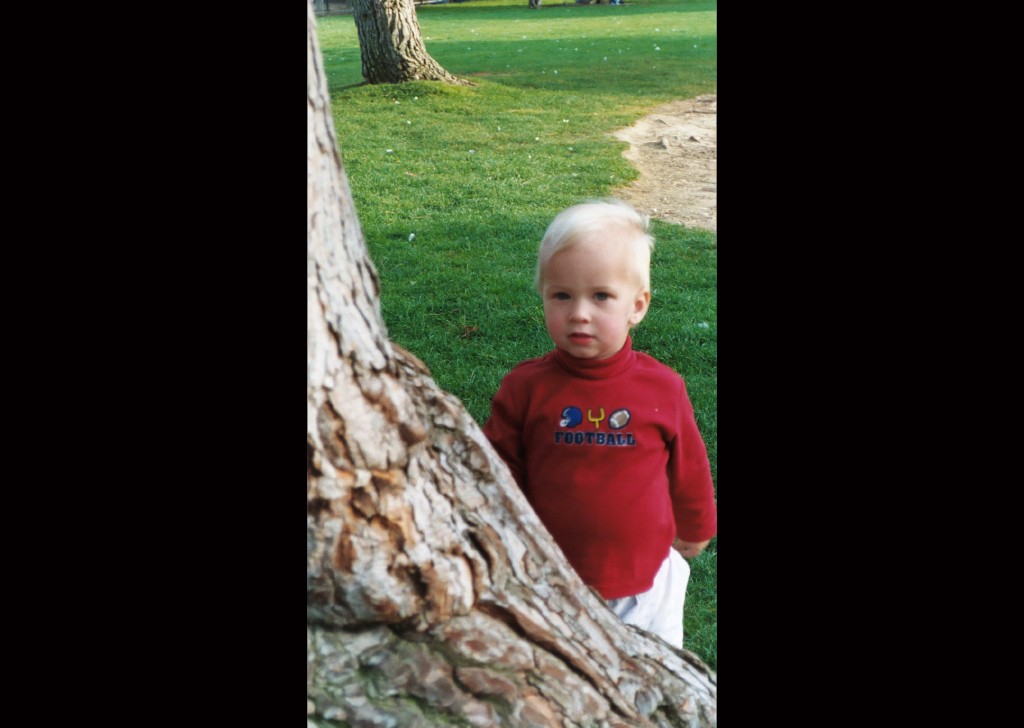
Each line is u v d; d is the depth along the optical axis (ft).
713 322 16.56
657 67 49.26
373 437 4.84
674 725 6.12
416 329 16.76
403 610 4.97
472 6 102.89
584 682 5.60
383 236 22.16
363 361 4.87
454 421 5.49
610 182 27.17
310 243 4.68
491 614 5.39
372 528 4.83
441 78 42.32
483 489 5.58
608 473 7.61
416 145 31.76
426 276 19.26
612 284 7.40
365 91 40.47
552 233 7.54
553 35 67.77
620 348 7.75
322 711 4.94
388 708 4.98
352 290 4.93
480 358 15.62
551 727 5.23
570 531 7.63
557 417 7.68
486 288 18.53
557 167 28.91
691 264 19.98
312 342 4.64
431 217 23.72
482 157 30.09
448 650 5.16
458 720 5.05
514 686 5.25
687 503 8.21
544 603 5.73
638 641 6.48
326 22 79.71
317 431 4.66
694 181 27.55
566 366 7.75
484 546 5.40
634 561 7.66
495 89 41.98
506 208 24.56
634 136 33.40
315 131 4.80
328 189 4.87
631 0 103.86
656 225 23.00
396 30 41.52
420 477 5.10
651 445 7.66
